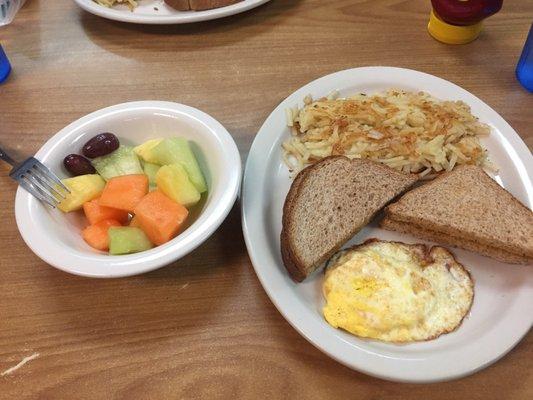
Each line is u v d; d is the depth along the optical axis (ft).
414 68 1.57
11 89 1.55
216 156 1.15
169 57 1.63
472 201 1.18
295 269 1.08
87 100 1.52
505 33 1.64
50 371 1.00
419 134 1.32
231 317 1.07
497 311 1.04
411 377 0.91
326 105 1.38
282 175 1.30
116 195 1.11
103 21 1.74
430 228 1.16
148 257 0.97
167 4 1.70
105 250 1.08
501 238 1.10
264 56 1.63
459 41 1.61
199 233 0.99
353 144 1.33
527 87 1.49
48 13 1.77
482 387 0.96
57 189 1.11
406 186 1.25
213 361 1.01
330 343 0.96
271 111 1.47
